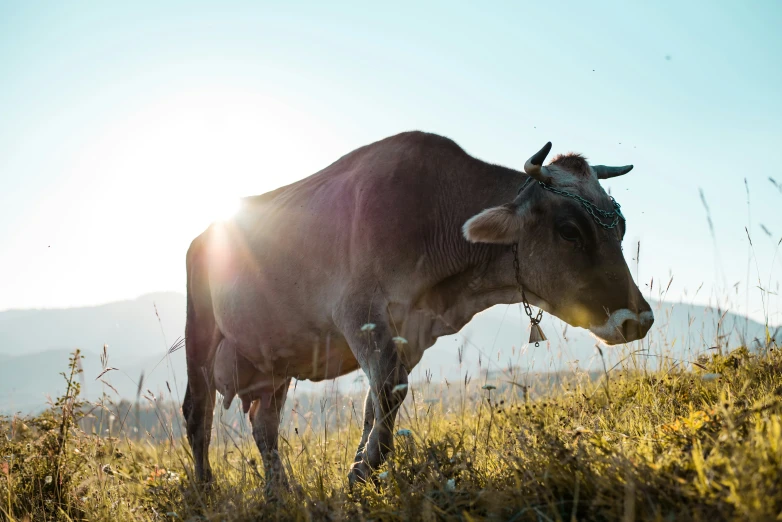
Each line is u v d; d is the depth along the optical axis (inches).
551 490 130.0
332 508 156.3
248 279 255.4
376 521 146.6
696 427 143.4
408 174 225.6
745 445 120.7
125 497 226.4
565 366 261.3
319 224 234.2
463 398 243.6
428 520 131.7
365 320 210.1
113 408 241.1
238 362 277.1
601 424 186.9
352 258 219.8
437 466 159.3
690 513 111.2
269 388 279.3
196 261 292.0
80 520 210.5
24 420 252.4
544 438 148.6
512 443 167.6
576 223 206.4
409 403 248.1
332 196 237.1
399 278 217.3
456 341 232.4
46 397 245.3
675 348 242.5
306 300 235.6
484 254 223.5
